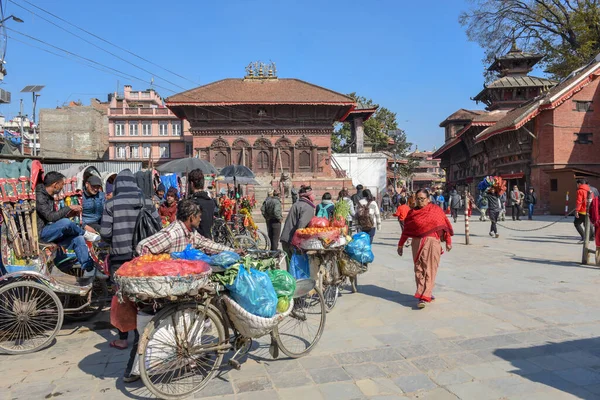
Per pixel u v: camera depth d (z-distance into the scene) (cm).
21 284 496
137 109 5594
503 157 3578
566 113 2983
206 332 415
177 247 430
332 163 4262
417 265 652
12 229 512
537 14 3697
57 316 523
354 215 995
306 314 545
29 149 4753
